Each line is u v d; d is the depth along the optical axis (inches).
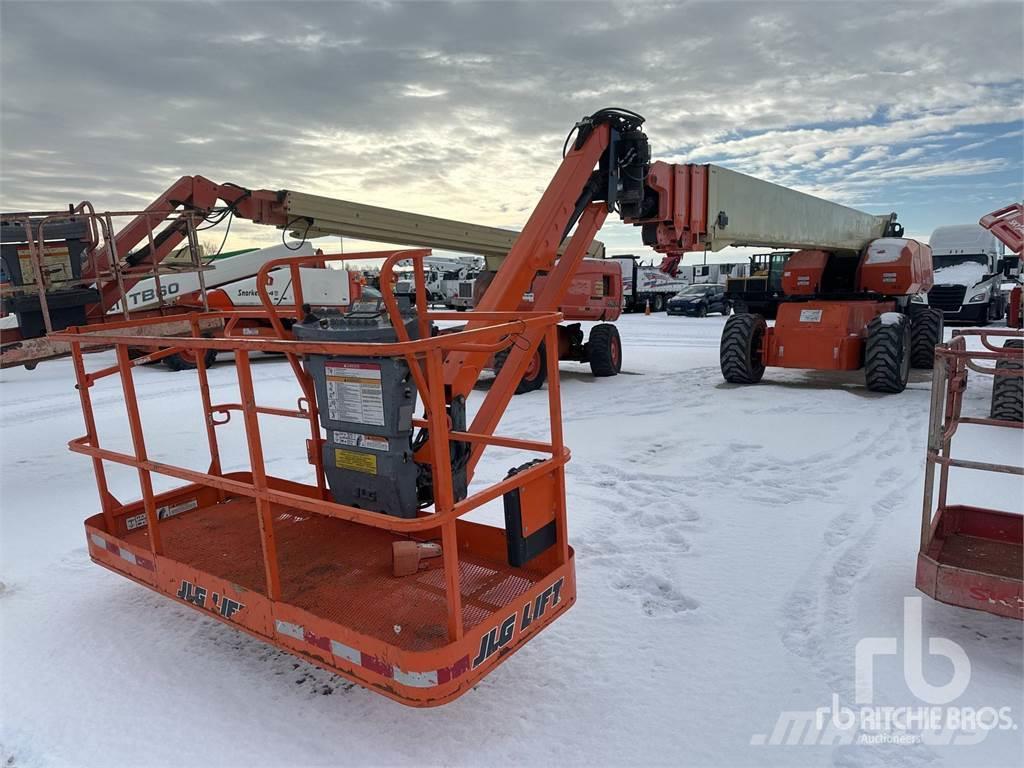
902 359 341.7
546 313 119.3
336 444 124.3
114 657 122.0
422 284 118.6
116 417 332.2
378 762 95.0
